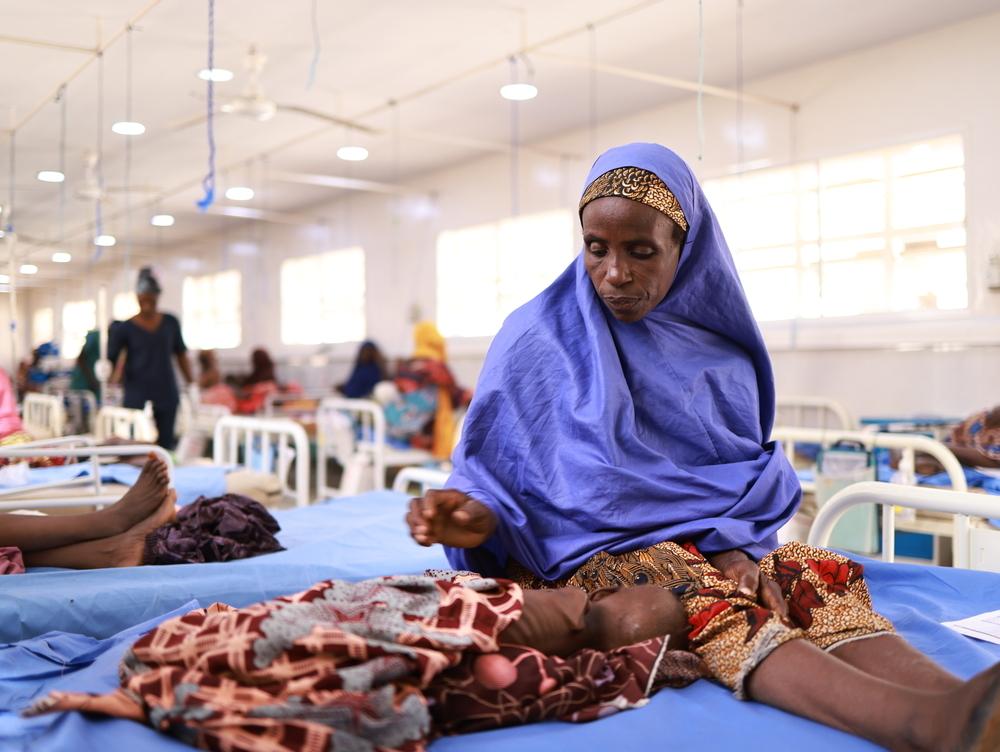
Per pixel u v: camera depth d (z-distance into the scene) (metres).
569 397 1.67
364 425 7.32
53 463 4.13
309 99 6.79
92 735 1.13
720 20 5.24
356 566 2.26
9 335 7.60
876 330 5.76
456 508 1.49
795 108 6.15
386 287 10.10
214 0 4.88
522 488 1.67
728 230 6.59
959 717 1.04
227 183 9.59
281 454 4.32
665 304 1.77
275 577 2.11
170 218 9.18
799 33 5.46
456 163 9.04
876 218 5.79
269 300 11.97
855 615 1.39
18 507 2.83
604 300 1.65
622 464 1.63
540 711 1.26
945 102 5.39
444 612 1.25
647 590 1.43
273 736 1.06
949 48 5.37
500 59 5.57
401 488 3.52
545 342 1.73
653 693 1.36
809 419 6.13
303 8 5.02
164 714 1.11
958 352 5.40
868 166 5.82
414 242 9.70
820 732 1.21
